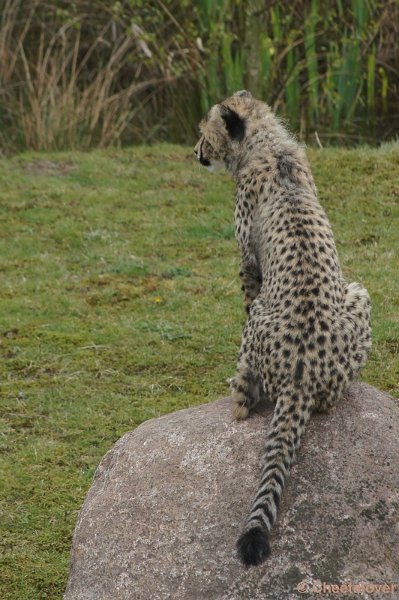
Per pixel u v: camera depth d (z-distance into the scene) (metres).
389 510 7.23
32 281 15.07
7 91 22.27
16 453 11.14
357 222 16.17
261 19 21.16
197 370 12.63
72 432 11.48
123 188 18.48
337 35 22.05
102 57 23.62
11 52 22.61
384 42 22.36
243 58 21.27
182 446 7.84
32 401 12.12
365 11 20.75
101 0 23.25
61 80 23.00
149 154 20.33
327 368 7.50
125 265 15.39
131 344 13.23
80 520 7.96
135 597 7.24
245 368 7.93
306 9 22.06
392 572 7.01
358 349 7.77
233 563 7.10
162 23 22.16
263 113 9.30
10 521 10.07
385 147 19.17
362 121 21.61
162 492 7.62
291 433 7.35
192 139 22.36
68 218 17.25
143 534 7.48
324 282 7.75
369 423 7.68
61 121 21.50
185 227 16.72
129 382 12.44
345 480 7.34
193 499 7.49
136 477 7.83
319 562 7.01
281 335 7.57
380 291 13.89
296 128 21.36
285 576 6.98
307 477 7.34
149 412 11.75
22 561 9.54
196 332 13.42
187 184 18.53
